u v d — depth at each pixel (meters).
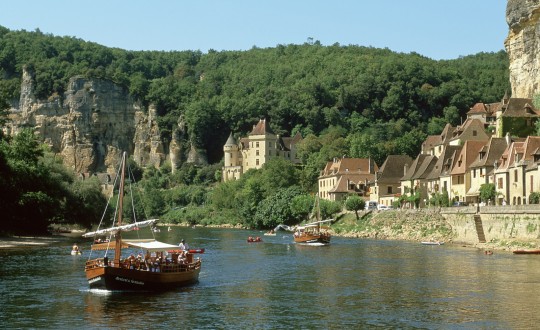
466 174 144.38
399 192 195.62
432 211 141.38
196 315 55.75
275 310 57.81
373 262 94.00
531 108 170.12
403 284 71.94
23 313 56.28
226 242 146.12
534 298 62.34
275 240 153.12
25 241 132.12
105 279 66.19
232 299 63.38
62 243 131.75
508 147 133.62
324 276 79.56
